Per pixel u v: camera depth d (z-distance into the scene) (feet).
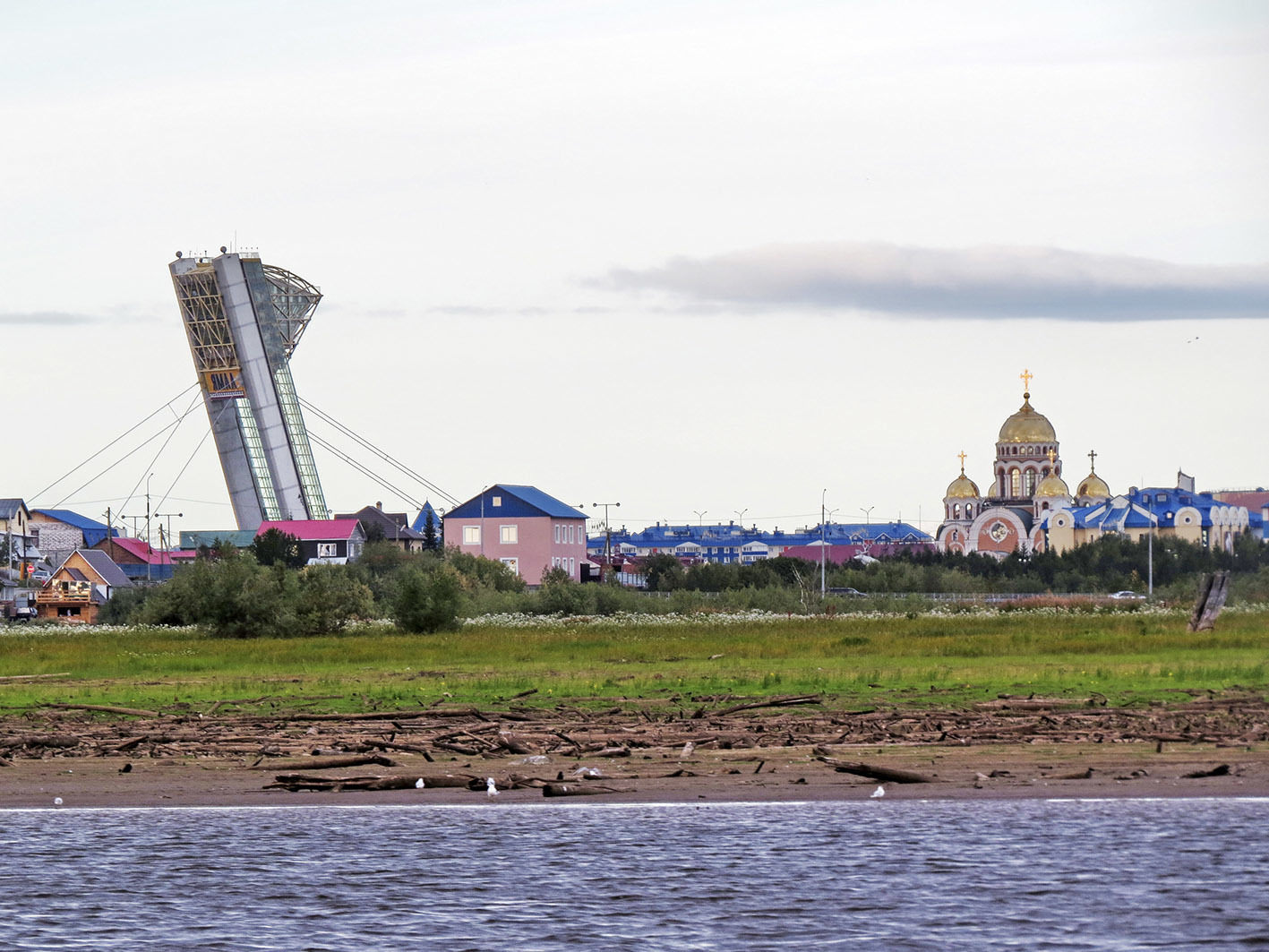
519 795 272.31
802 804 260.42
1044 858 220.64
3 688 490.90
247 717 379.35
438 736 333.01
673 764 300.81
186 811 261.44
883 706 392.06
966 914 194.08
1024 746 315.17
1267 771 284.82
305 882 211.82
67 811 261.85
